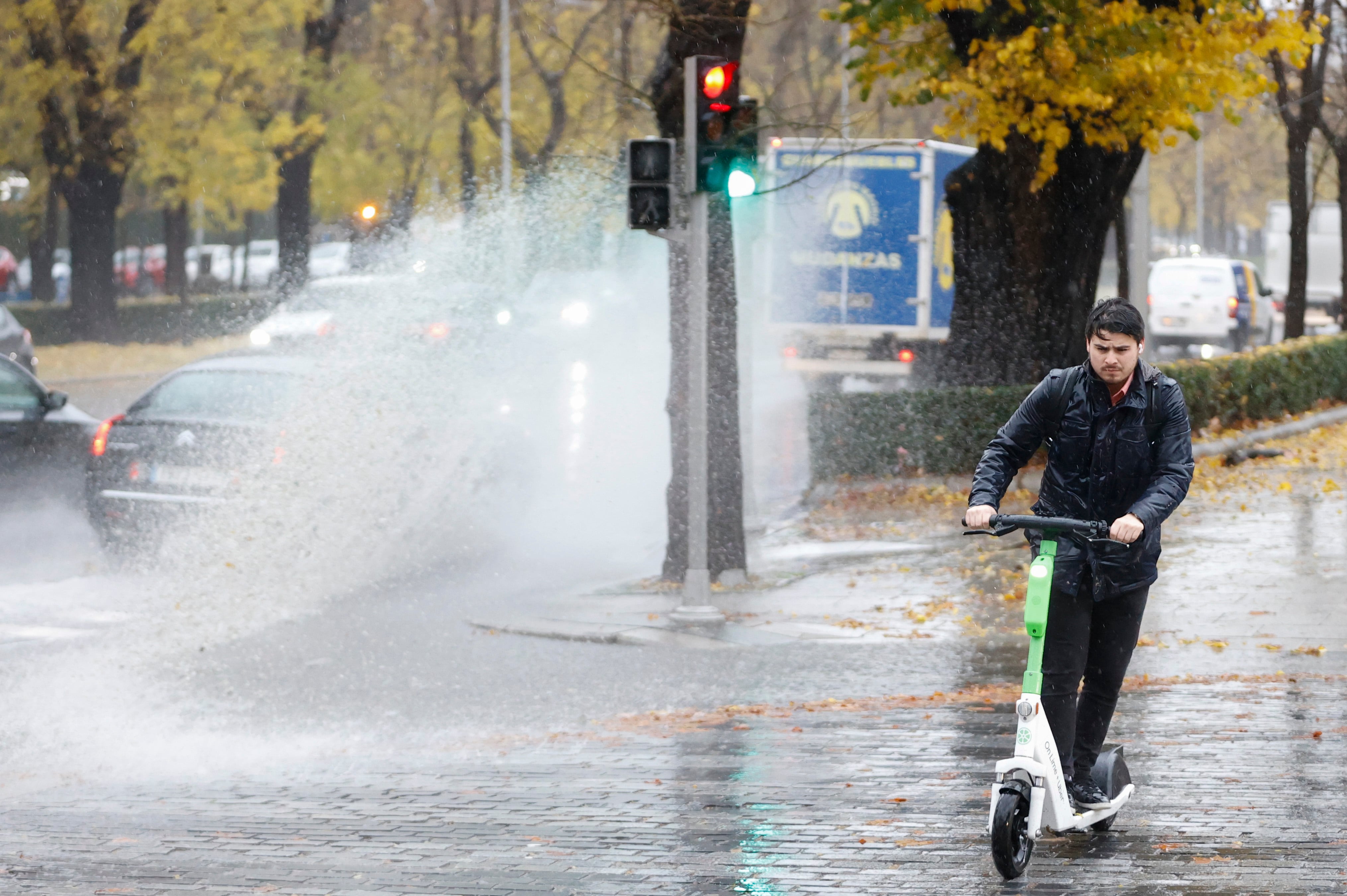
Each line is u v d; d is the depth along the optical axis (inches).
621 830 867.4
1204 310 5935.0
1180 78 2385.6
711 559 1903.3
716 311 1924.2
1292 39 2444.6
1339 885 721.0
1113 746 844.0
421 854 826.2
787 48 3727.9
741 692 1328.7
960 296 2974.9
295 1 4980.3
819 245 3686.0
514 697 1338.6
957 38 2583.7
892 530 2266.2
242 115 5187.0
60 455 2197.3
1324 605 1604.3
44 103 4881.9
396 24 5236.2
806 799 926.4
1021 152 2800.2
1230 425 3161.9
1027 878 743.7
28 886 776.9
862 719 1186.0
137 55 4847.4
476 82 4874.5
